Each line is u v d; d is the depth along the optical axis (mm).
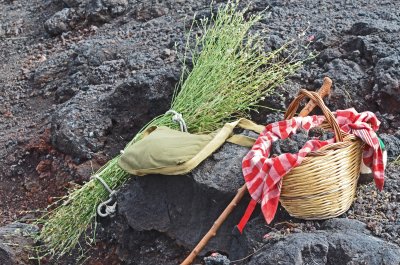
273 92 6035
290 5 7215
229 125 5293
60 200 6219
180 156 5086
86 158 6438
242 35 6254
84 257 5770
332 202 4676
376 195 4953
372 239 4449
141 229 5352
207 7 7945
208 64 6078
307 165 4562
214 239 5062
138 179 5320
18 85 8047
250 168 4719
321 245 4375
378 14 6719
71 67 7582
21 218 6539
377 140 4770
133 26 8055
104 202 5699
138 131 6477
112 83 7020
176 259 5277
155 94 6344
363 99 5984
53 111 7344
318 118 4996
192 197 5145
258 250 4578
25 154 6949
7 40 8977
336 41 6398
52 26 8680
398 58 5973
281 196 4652
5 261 5656
